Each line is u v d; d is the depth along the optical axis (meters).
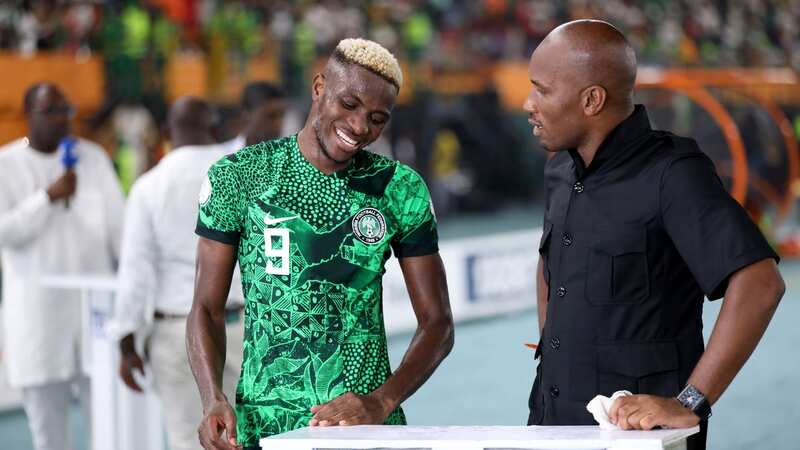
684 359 3.72
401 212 3.79
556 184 4.01
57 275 7.22
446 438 3.00
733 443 8.35
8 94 15.31
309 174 3.73
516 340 12.82
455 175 24.62
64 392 7.35
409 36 23.31
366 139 3.62
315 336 3.71
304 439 3.05
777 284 3.44
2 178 7.20
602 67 3.63
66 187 7.13
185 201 5.90
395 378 3.71
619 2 28.08
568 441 2.89
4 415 9.63
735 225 3.47
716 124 18.64
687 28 29.75
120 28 16.70
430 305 3.87
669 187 3.59
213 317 3.86
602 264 3.73
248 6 19.81
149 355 6.11
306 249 3.70
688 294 3.75
